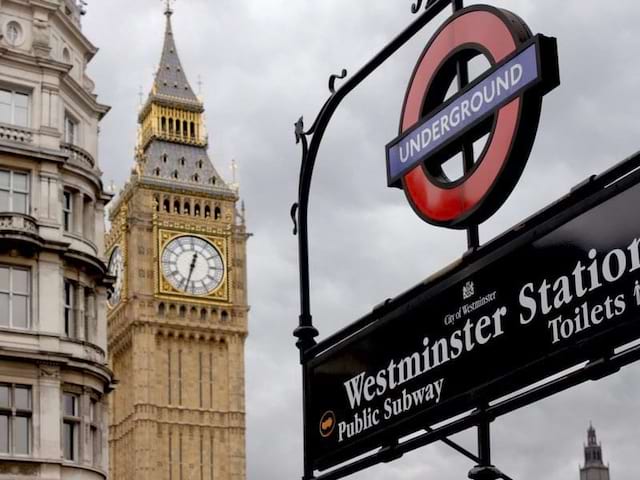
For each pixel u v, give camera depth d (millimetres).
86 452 54875
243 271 175750
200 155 179500
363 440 9430
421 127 9461
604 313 7102
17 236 54281
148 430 164500
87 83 64625
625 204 6980
